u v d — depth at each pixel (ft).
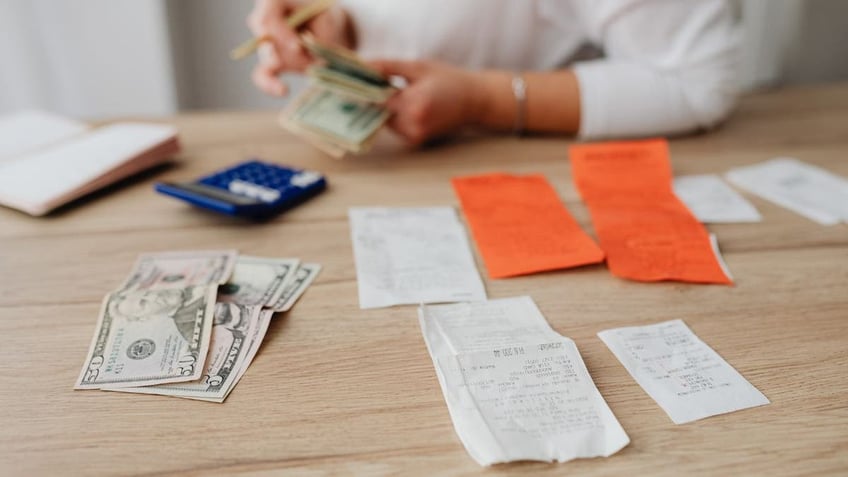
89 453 1.58
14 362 1.89
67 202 2.84
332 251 2.46
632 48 3.56
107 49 5.49
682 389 1.79
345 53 2.98
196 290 2.14
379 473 1.52
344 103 3.37
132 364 1.87
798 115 3.84
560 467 1.54
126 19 5.39
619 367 1.87
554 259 2.40
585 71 3.51
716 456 1.57
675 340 1.99
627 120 3.45
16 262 2.39
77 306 2.14
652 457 1.56
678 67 3.49
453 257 2.43
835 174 3.10
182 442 1.61
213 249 2.48
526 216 2.71
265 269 2.34
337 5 4.04
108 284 2.26
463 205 2.80
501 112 3.44
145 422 1.67
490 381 1.78
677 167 3.19
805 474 1.51
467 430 1.63
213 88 6.13
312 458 1.56
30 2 5.25
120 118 3.82
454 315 2.09
